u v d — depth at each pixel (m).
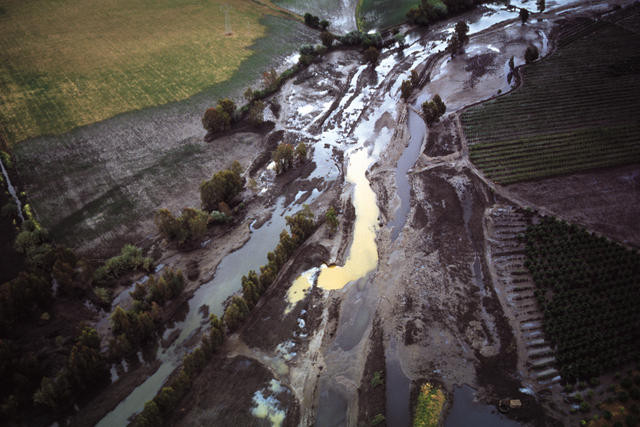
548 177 94.44
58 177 98.81
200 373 64.44
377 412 58.81
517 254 78.94
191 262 81.75
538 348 64.56
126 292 76.31
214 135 112.50
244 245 85.56
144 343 69.12
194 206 92.12
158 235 86.06
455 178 96.56
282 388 62.88
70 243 83.50
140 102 124.56
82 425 59.41
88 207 91.31
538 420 56.72
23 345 66.31
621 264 74.69
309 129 116.12
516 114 113.44
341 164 104.25
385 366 64.38
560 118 110.50
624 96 115.81
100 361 63.25
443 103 113.31
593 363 61.47
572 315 67.12
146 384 64.06
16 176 99.06
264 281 75.25
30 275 70.94
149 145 108.69
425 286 74.88
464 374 62.28
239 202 94.50
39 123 115.75
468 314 69.88
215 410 60.12
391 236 85.56
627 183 91.44
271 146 109.62
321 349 67.69
